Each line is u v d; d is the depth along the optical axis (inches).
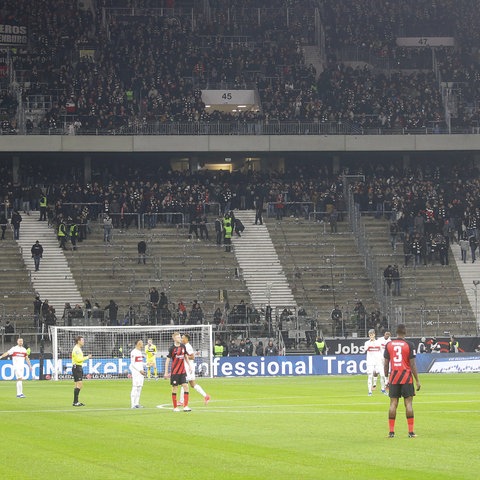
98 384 3294.8
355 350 4146.2
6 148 5167.3
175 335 2118.6
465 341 4158.5
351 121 5442.9
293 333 4175.7
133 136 5255.9
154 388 3006.9
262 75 5762.8
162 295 4355.3
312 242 5054.1
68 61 5649.6
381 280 4667.8
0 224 4869.6
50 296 4564.5
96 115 5275.6
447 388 2930.6
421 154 5620.1
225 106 5674.2
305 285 4783.5
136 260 4817.9
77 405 2311.8
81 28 5802.2
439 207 5064.0
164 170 5620.1
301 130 5374.0
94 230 4968.0
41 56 5605.3
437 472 1216.2
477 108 5639.8
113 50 5644.7
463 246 4926.2
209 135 5305.1
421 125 5472.4
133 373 2213.3
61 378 3631.9
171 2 6112.2
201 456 1387.8
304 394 2723.9
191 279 4731.8
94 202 5039.4
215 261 4879.4
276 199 5231.3
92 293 4586.6
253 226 5128.0
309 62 6092.5
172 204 5039.4
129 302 4579.2
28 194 5093.5
